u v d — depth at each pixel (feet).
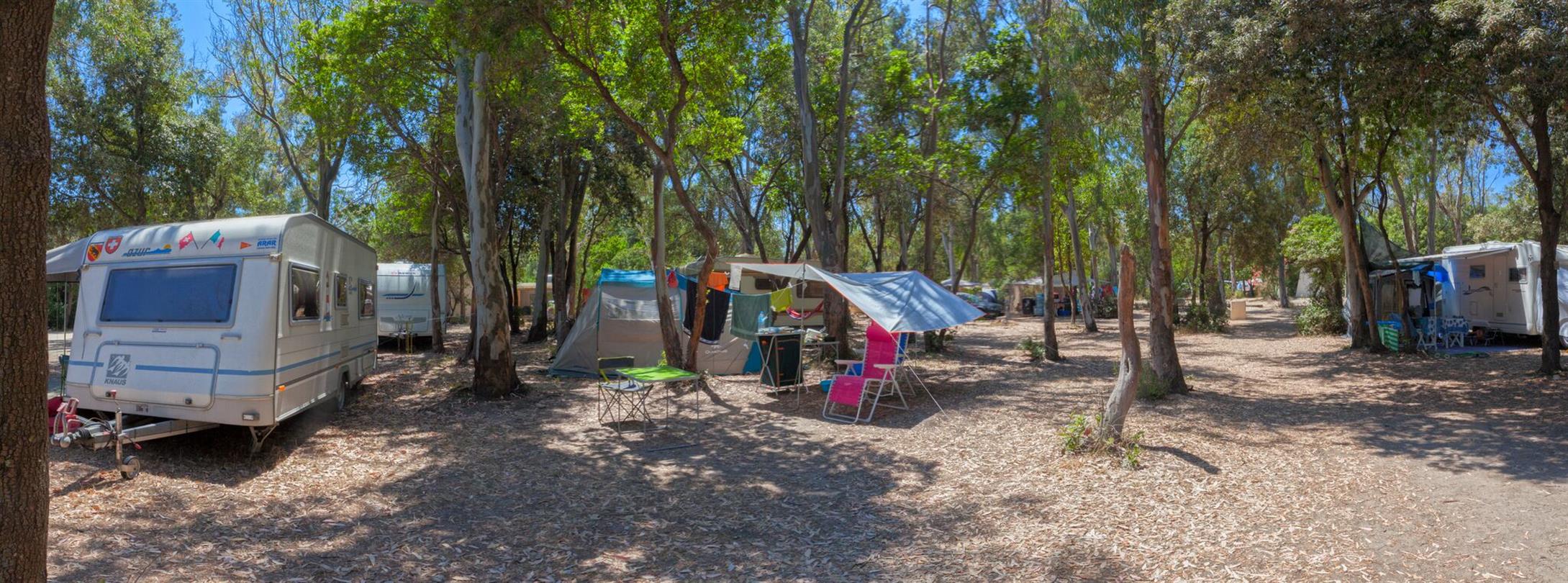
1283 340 64.23
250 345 21.36
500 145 50.37
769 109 63.87
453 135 47.78
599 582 13.58
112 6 52.95
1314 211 90.99
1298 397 33.37
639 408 31.48
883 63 57.00
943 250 133.59
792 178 65.98
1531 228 76.38
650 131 40.91
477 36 28.22
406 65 37.11
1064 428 26.37
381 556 14.79
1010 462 21.79
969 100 50.14
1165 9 33.01
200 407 21.35
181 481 19.84
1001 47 48.96
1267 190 82.48
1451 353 47.85
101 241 23.43
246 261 22.02
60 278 27.37
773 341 34.73
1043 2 48.83
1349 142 48.32
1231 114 38.65
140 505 17.57
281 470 21.42
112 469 20.43
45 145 7.79
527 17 28.43
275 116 56.80
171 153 55.06
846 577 13.80
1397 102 34.01
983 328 88.38
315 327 25.53
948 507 17.79
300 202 78.28
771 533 16.30
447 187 49.78
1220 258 113.91
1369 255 57.52
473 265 34.60
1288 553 14.32
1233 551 14.52
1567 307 46.93
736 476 21.12
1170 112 51.78
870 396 33.78
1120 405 22.29
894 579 13.64
